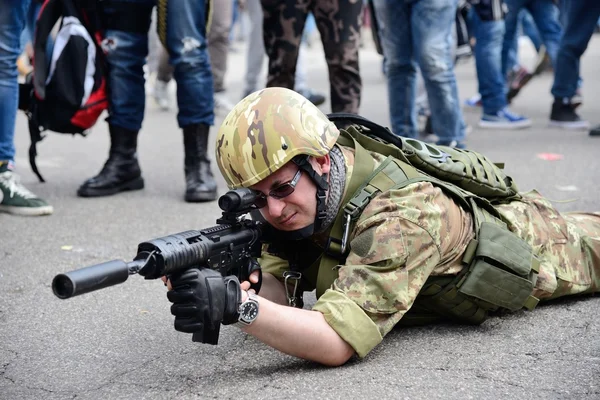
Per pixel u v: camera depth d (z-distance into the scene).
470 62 13.38
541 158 5.89
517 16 7.85
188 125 4.87
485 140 6.67
